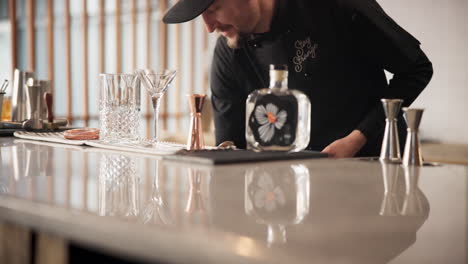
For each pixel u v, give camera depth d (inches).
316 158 51.4
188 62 243.3
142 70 60.2
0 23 267.1
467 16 185.6
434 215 26.1
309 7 76.5
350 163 47.5
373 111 72.4
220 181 36.7
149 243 22.1
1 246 31.6
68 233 26.0
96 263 28.9
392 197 30.7
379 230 22.9
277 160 49.1
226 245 19.8
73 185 35.1
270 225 23.4
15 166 45.1
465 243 21.1
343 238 21.4
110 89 62.9
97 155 53.8
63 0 255.6
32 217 27.9
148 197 30.5
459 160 156.0
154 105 61.6
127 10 239.6
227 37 79.8
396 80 76.9
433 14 191.9
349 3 74.0
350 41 76.7
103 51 214.4
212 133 195.3
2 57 265.1
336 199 29.9
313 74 79.7
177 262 21.0
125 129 63.3
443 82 191.9
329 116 81.0
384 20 74.2
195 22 243.0
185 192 32.3
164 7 232.2
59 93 264.2
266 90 51.5
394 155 48.6
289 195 31.1
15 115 85.6
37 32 265.6
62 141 66.9
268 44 80.2
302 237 21.4
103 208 27.2
